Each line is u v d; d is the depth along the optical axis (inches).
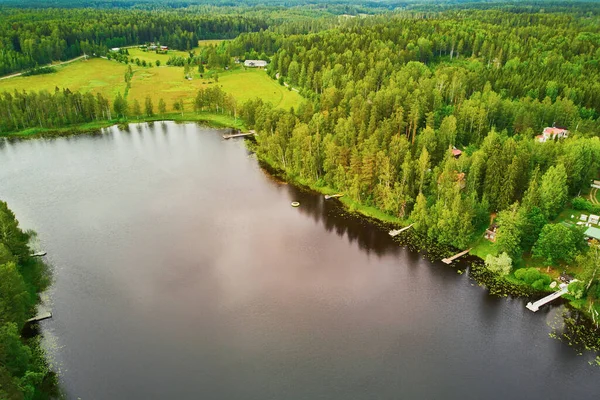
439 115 7421.3
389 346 3683.6
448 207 4960.6
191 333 3791.8
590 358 3538.4
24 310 3762.3
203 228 5374.0
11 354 3142.2
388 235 5196.9
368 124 6712.6
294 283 4419.3
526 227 4503.0
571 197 5511.8
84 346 3646.7
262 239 5157.5
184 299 4188.0
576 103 7844.5
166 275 4520.2
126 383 3324.3
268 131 7539.4
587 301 4023.1
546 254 4370.1
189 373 3420.3
